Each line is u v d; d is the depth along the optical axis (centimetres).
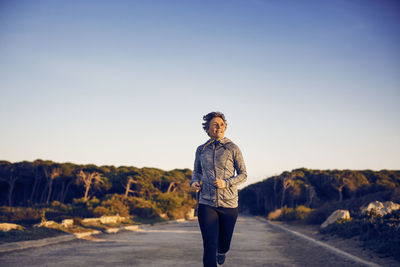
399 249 671
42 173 5528
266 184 6931
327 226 1461
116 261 662
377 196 1902
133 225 2109
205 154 302
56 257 711
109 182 5550
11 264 611
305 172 6875
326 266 614
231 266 620
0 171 5353
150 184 5741
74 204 2703
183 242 1091
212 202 285
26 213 1750
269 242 1130
